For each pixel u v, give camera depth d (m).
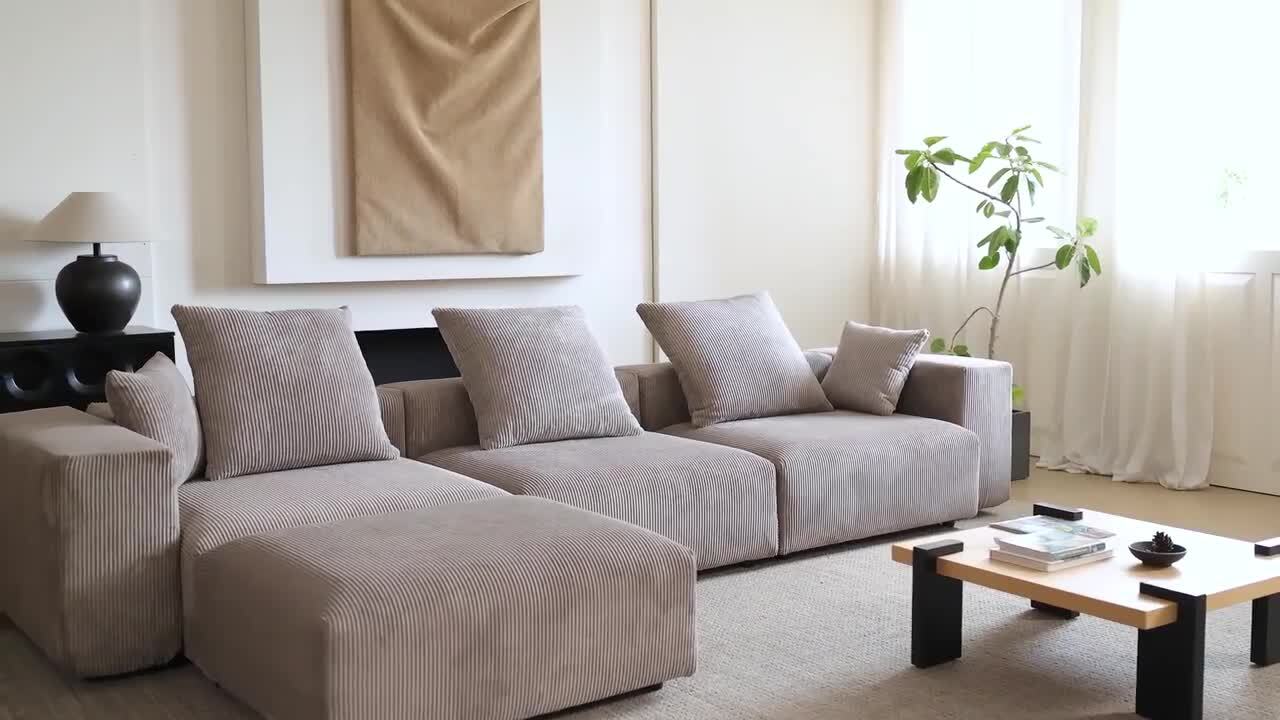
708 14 6.28
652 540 2.86
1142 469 5.40
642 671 2.81
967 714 2.77
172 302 5.05
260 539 2.80
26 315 4.74
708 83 6.31
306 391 3.56
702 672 3.04
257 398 3.49
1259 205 5.08
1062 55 5.71
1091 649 3.19
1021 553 2.98
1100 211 5.57
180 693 2.93
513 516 2.92
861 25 6.75
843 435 4.22
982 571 2.94
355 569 2.54
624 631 2.77
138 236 4.55
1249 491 5.20
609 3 6.05
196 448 3.39
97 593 2.91
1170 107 5.24
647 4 6.16
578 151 5.84
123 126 4.86
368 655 2.41
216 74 5.07
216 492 3.24
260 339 3.58
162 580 2.99
